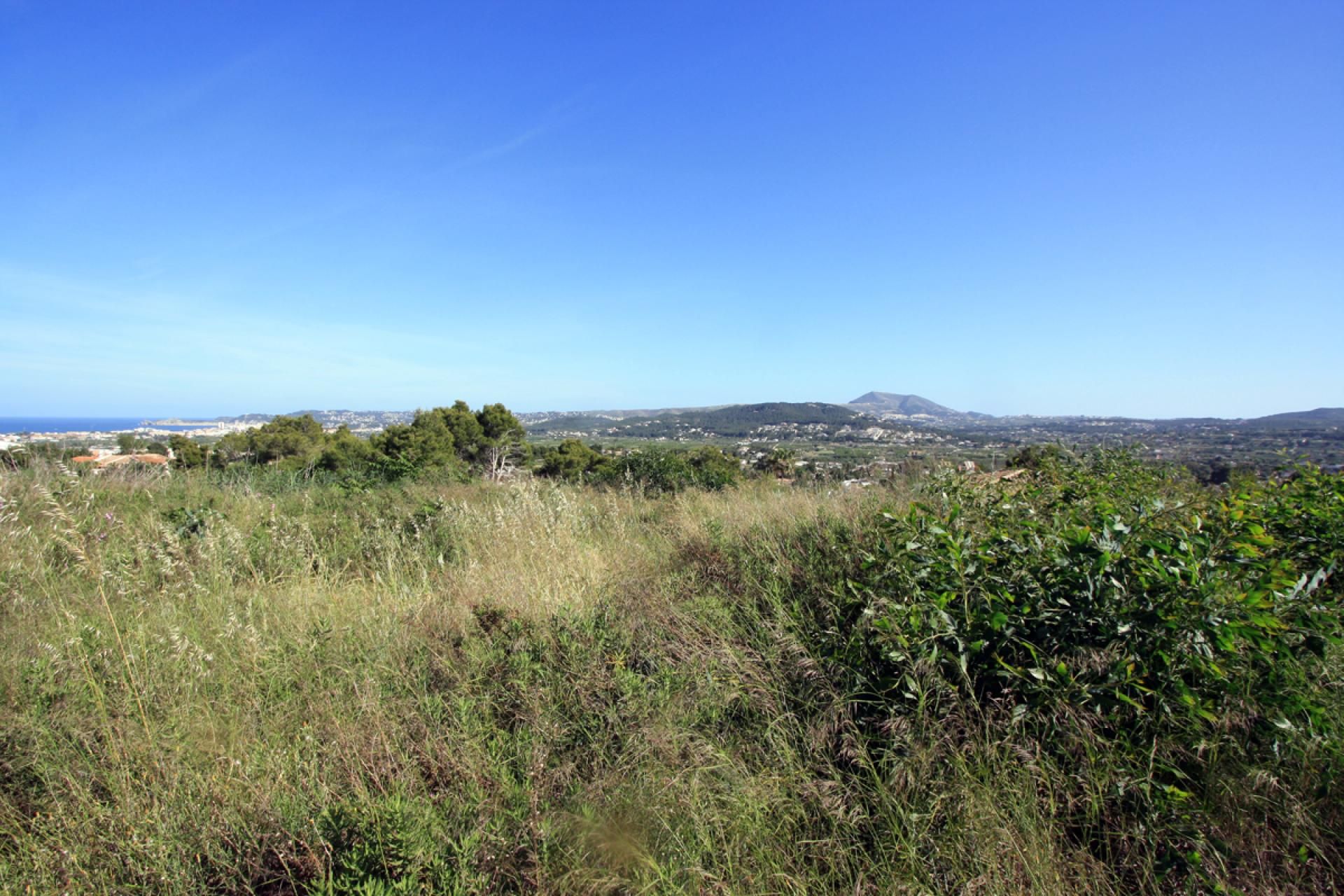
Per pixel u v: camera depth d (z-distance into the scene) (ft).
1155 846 7.55
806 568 14.76
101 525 20.59
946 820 7.97
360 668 12.16
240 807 8.89
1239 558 9.14
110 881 7.88
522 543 19.69
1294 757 8.34
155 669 11.68
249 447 51.78
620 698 10.69
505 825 8.44
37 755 9.59
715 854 7.86
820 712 9.90
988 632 9.71
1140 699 8.75
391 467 40.45
